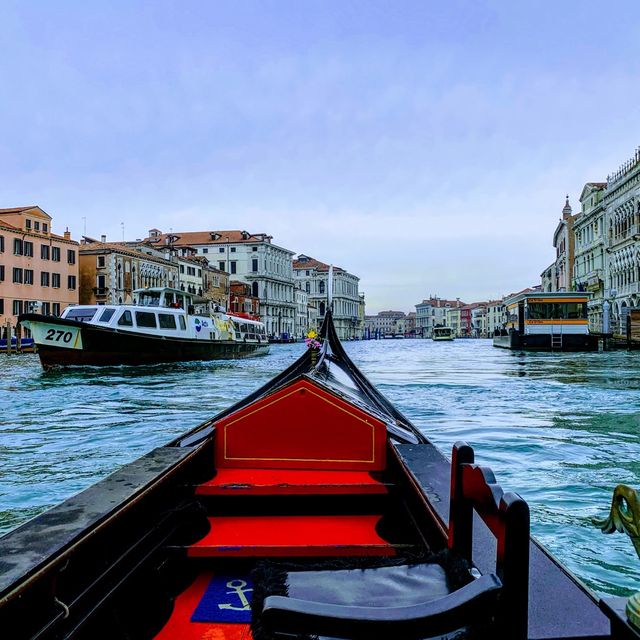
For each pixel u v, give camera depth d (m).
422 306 198.38
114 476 3.13
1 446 8.55
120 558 2.60
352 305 135.75
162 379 19.31
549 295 36.38
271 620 1.36
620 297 42.44
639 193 38.66
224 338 30.33
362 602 1.65
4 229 41.19
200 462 3.98
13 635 1.85
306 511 3.61
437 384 17.33
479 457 7.43
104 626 2.29
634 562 4.29
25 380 18.66
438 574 1.83
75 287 48.66
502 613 1.46
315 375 5.60
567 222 59.84
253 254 87.56
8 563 1.95
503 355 36.19
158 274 58.97
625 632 1.39
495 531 1.54
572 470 6.76
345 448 4.14
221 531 3.28
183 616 2.62
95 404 13.16
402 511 3.50
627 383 16.72
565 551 4.48
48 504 5.90
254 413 4.19
